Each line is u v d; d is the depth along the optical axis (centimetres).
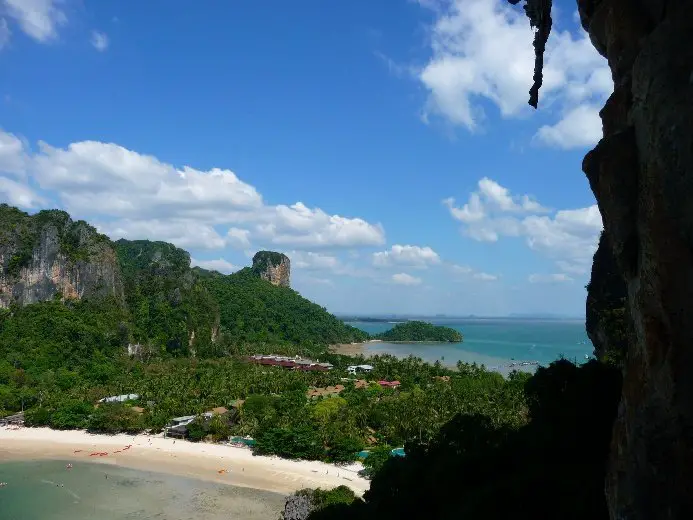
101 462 8656
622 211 1670
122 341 17775
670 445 1415
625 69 1845
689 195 1362
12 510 6638
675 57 1430
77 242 19962
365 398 11850
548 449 3097
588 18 2384
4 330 15900
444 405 10350
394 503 3394
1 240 17850
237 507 6800
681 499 1372
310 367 17938
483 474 3266
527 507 2619
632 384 1598
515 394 10962
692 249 1360
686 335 1375
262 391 12862
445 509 3016
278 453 8900
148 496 7175
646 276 1509
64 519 6372
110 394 12525
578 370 3509
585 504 2408
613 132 1852
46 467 8388
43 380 13488
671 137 1419
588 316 3994
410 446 4072
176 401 11550
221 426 9912
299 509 5144
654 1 1720
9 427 10556
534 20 2727
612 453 1716
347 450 8538
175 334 19575
